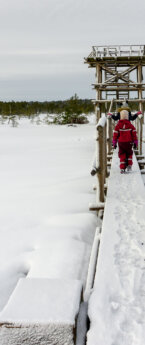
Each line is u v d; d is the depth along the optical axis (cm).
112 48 1332
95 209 512
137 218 418
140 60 1367
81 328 214
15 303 209
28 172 1008
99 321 214
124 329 207
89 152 1516
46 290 222
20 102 6650
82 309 233
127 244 337
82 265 359
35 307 205
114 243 339
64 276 329
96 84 1409
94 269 302
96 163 512
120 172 718
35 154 1466
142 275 273
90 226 496
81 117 4050
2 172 1023
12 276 363
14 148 1712
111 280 266
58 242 426
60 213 566
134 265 291
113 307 230
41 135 2533
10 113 5812
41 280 236
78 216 534
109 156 950
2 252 419
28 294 218
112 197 523
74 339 198
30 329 196
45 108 7131
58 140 2123
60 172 984
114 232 370
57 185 794
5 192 750
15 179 902
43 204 628
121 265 292
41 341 198
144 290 253
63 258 371
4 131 3005
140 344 193
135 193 542
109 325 210
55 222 516
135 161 888
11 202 658
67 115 3912
